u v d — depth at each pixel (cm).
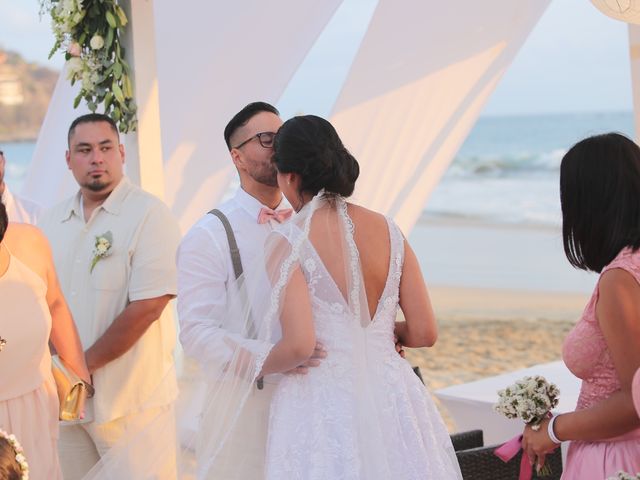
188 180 609
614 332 280
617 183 287
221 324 330
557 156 3394
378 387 304
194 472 321
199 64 588
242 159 349
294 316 297
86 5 467
